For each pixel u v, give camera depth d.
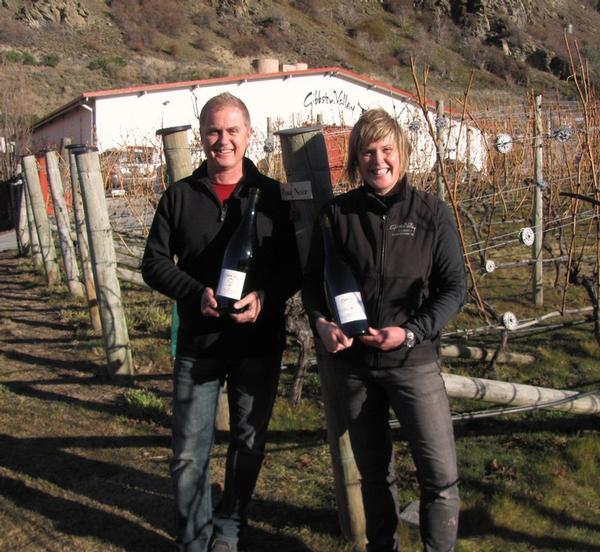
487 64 60.69
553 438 4.62
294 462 4.45
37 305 9.15
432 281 2.96
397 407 2.95
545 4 73.12
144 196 9.88
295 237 3.38
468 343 6.66
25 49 54.84
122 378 6.07
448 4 72.75
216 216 3.29
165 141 4.62
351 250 2.93
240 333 3.29
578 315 7.37
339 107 32.19
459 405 5.16
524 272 9.12
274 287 3.32
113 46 60.31
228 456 3.42
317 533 3.66
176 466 3.30
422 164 10.06
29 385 5.99
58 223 9.30
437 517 2.90
